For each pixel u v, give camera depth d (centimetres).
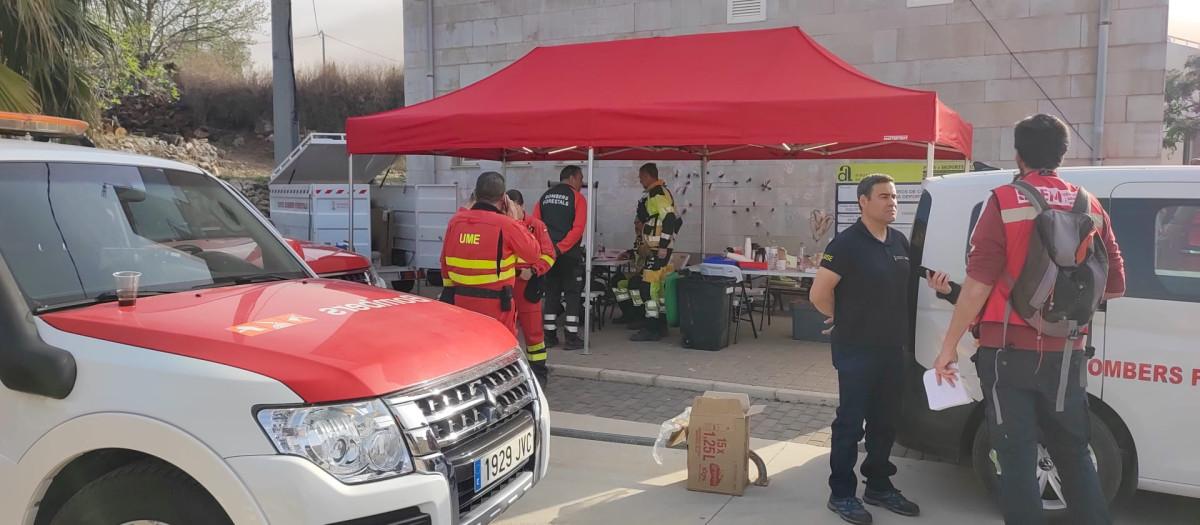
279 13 1128
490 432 291
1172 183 373
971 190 409
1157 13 876
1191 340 358
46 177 319
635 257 948
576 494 438
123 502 248
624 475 468
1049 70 930
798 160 1062
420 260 1104
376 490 241
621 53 830
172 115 3062
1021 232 297
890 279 381
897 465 487
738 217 1104
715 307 783
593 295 893
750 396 644
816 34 1040
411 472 251
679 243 1141
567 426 566
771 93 678
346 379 246
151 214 349
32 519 261
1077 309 293
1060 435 305
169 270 330
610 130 695
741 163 1097
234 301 300
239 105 3328
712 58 777
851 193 920
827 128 632
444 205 1077
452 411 270
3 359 252
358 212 1041
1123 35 892
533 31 1217
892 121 616
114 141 2506
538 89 795
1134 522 399
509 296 549
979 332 318
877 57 1011
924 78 990
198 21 3066
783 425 574
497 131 732
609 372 700
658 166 1145
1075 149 927
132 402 242
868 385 389
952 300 397
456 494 264
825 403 617
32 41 719
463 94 841
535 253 549
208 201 384
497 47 1248
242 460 233
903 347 392
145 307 283
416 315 312
